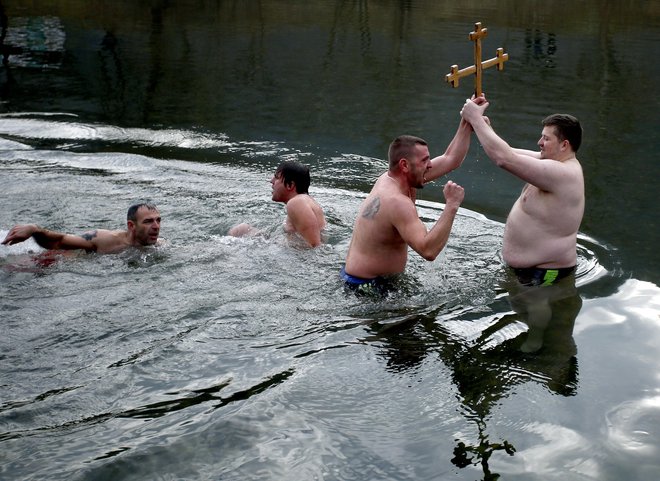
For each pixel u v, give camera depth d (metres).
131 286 5.31
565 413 3.68
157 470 3.25
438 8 20.73
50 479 3.18
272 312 4.88
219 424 3.58
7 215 6.93
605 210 6.89
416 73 13.59
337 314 4.86
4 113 11.11
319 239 6.18
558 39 16.27
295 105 11.72
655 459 3.32
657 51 14.89
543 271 5.45
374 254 5.21
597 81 12.55
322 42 16.77
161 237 6.44
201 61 14.91
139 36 17.25
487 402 3.79
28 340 4.47
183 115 11.20
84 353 4.32
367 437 3.50
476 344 4.41
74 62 14.67
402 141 5.20
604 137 9.41
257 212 7.14
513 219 5.59
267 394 3.86
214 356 4.27
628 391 3.87
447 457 3.35
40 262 5.70
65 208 7.18
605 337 4.48
